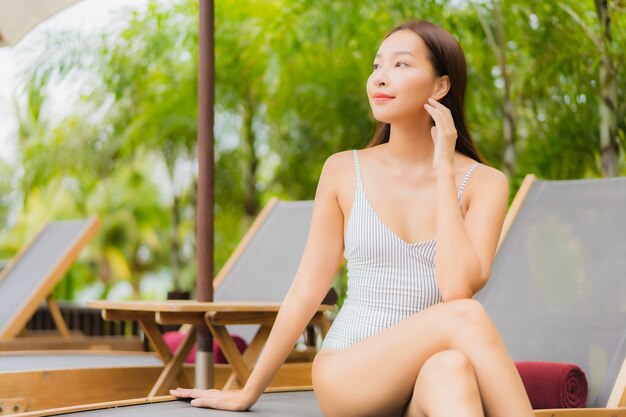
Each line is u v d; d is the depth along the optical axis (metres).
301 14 5.45
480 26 5.19
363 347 1.76
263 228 4.31
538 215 3.06
